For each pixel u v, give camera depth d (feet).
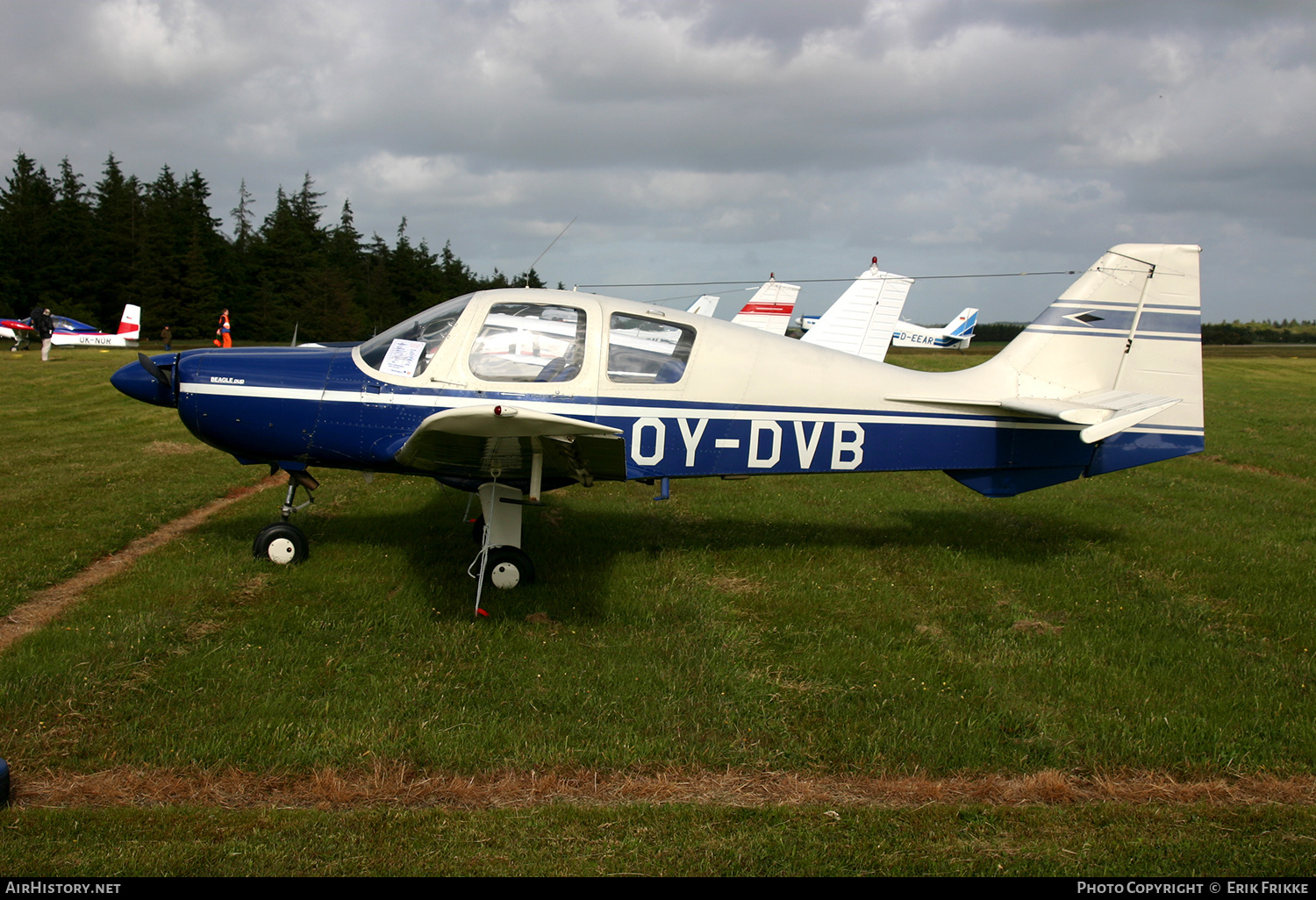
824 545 22.59
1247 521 26.14
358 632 15.25
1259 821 10.13
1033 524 25.58
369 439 18.72
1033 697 13.39
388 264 235.40
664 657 14.61
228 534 21.83
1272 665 14.79
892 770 11.25
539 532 22.93
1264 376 94.99
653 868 8.96
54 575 18.04
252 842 9.16
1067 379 21.20
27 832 9.20
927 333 188.96
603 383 18.80
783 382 19.65
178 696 12.48
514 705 12.62
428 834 9.42
